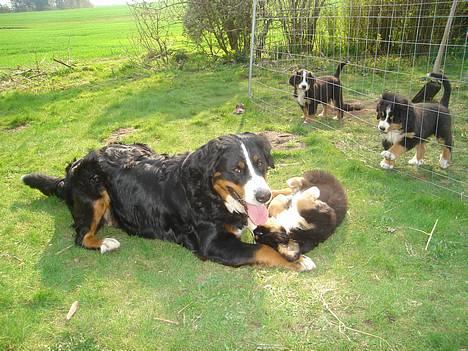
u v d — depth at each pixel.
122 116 2.70
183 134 2.32
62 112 2.88
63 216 1.55
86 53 5.83
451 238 1.30
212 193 1.24
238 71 3.80
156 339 0.98
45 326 1.03
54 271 1.25
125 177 1.41
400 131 1.79
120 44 6.34
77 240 1.37
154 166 1.40
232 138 1.25
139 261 1.29
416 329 0.97
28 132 2.50
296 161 1.91
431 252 1.23
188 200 1.29
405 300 1.05
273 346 0.94
